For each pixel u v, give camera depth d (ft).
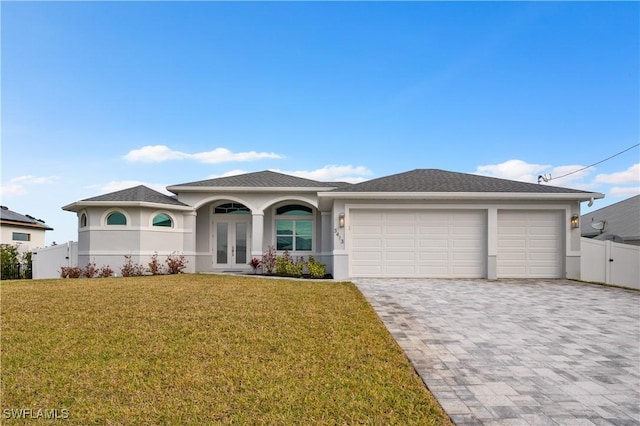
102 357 17.74
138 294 32.48
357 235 46.42
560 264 46.19
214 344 19.58
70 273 53.67
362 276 46.16
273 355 18.19
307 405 13.39
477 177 52.60
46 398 13.75
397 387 14.93
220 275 51.11
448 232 46.44
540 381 15.80
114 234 54.13
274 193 60.18
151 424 12.09
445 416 12.78
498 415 12.92
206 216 63.10
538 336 21.89
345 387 14.89
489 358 18.39
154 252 55.57
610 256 48.08
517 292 35.53
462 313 27.02
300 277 50.83
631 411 13.30
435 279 44.52
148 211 55.16
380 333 21.71
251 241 63.46
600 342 20.93
